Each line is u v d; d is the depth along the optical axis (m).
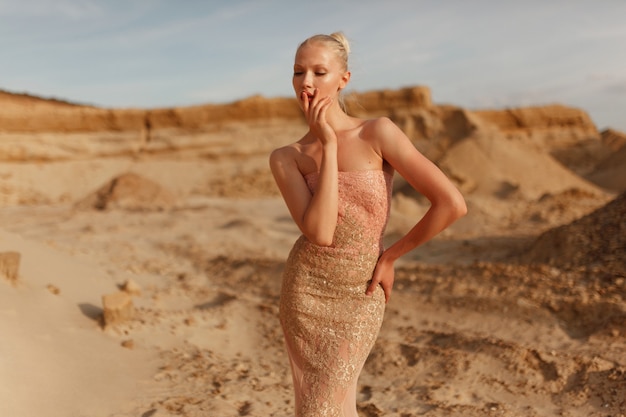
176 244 14.69
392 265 2.70
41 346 5.12
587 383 5.42
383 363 6.33
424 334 7.29
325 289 2.65
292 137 47.09
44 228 17.58
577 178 39.81
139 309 7.56
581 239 10.13
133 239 15.66
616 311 7.38
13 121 41.12
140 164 43.28
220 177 42.34
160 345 6.41
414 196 27.94
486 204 23.53
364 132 2.61
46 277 7.48
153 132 45.53
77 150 42.12
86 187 39.50
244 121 47.50
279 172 2.66
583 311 7.61
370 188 2.58
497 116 63.22
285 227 19.92
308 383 2.65
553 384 5.54
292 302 2.68
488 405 5.16
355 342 2.64
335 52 2.59
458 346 6.64
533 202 26.20
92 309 7.04
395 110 49.94
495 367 5.97
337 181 2.50
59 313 6.43
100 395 4.71
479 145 39.41
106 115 44.50
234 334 7.35
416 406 5.25
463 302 8.36
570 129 64.31
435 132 48.97
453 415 4.98
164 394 5.03
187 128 46.25
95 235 16.00
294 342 2.70
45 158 40.56
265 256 13.44
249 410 4.89
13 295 6.24
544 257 10.43
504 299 8.25
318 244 2.55
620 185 43.25
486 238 15.37
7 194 34.59
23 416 3.98
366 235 2.62
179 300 8.81
